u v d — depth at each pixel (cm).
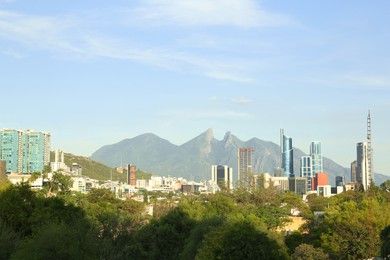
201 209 11006
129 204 15075
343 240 7500
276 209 12788
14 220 6994
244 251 4575
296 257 6938
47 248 5403
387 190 18900
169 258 7912
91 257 5862
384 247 5666
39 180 16050
